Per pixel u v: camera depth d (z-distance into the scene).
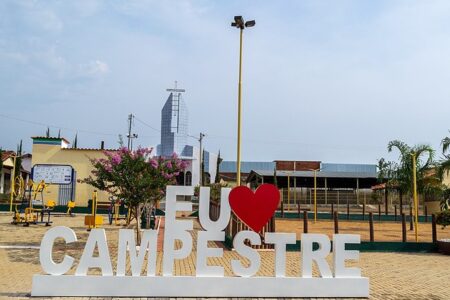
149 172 15.96
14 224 24.53
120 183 15.52
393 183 29.08
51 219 28.83
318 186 58.97
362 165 100.38
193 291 9.38
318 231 26.39
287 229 27.44
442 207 22.91
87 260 9.34
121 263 9.42
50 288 9.15
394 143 28.67
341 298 9.67
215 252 9.57
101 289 9.22
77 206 35.16
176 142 155.88
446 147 22.72
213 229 9.67
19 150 58.53
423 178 27.86
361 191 52.38
